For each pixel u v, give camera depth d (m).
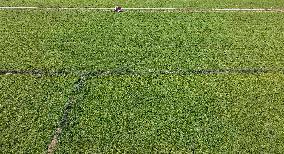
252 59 13.54
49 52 13.68
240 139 10.28
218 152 9.89
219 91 11.97
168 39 14.50
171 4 16.92
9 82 12.18
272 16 16.27
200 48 14.05
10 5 16.72
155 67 13.02
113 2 16.98
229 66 13.16
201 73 12.80
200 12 16.39
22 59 13.30
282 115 11.08
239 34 14.94
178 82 12.34
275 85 12.30
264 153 9.88
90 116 10.94
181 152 9.88
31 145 10.02
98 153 9.84
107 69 12.89
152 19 15.77
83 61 13.24
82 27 15.14
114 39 14.42
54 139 10.25
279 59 13.55
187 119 10.89
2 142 10.08
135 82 12.30
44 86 12.02
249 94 11.87
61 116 10.92
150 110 11.18
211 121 10.84
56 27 15.13
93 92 11.84
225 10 16.59
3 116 10.88
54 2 17.02
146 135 10.37
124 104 11.38
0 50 13.73
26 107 11.21
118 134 10.39
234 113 11.12
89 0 17.19
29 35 14.62
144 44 14.17
